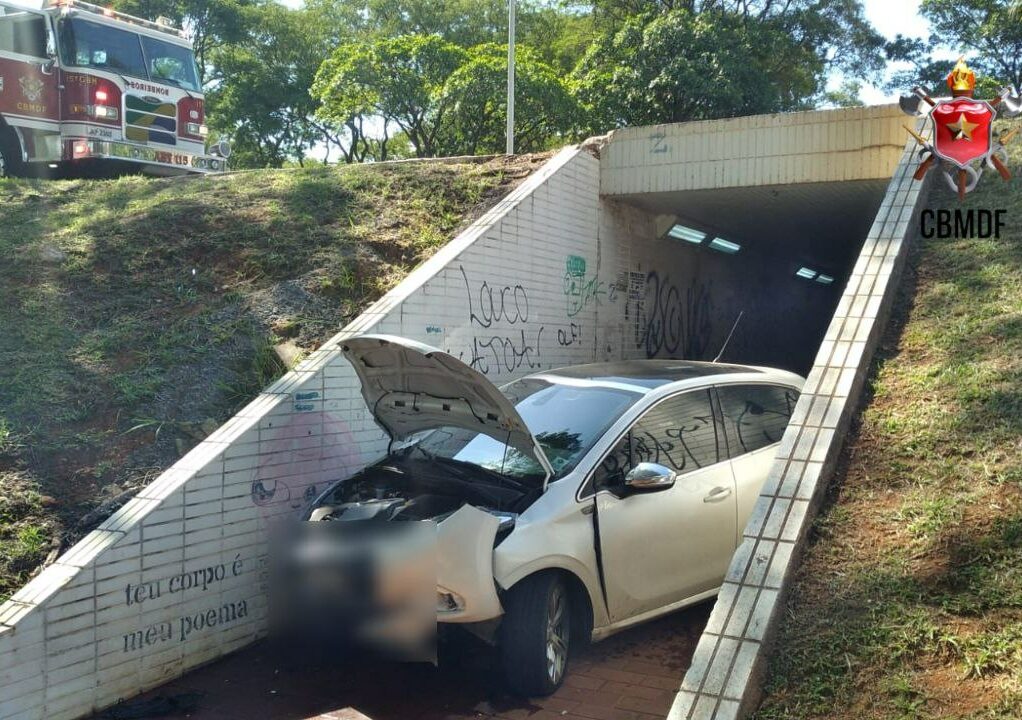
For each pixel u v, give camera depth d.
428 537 4.72
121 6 32.00
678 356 13.62
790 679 3.73
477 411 5.36
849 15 29.38
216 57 35.25
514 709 4.77
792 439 4.91
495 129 24.09
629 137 11.19
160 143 14.05
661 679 5.12
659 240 12.95
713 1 28.00
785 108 29.66
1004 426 4.84
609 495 5.23
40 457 5.90
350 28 36.28
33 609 4.50
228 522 5.64
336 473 6.53
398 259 8.84
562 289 10.33
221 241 8.93
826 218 13.18
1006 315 5.89
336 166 11.51
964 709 3.42
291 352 7.29
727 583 4.09
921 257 6.93
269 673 5.36
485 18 33.50
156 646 5.15
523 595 4.79
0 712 4.32
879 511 4.52
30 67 12.74
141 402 6.58
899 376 5.52
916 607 3.93
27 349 6.98
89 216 9.55
